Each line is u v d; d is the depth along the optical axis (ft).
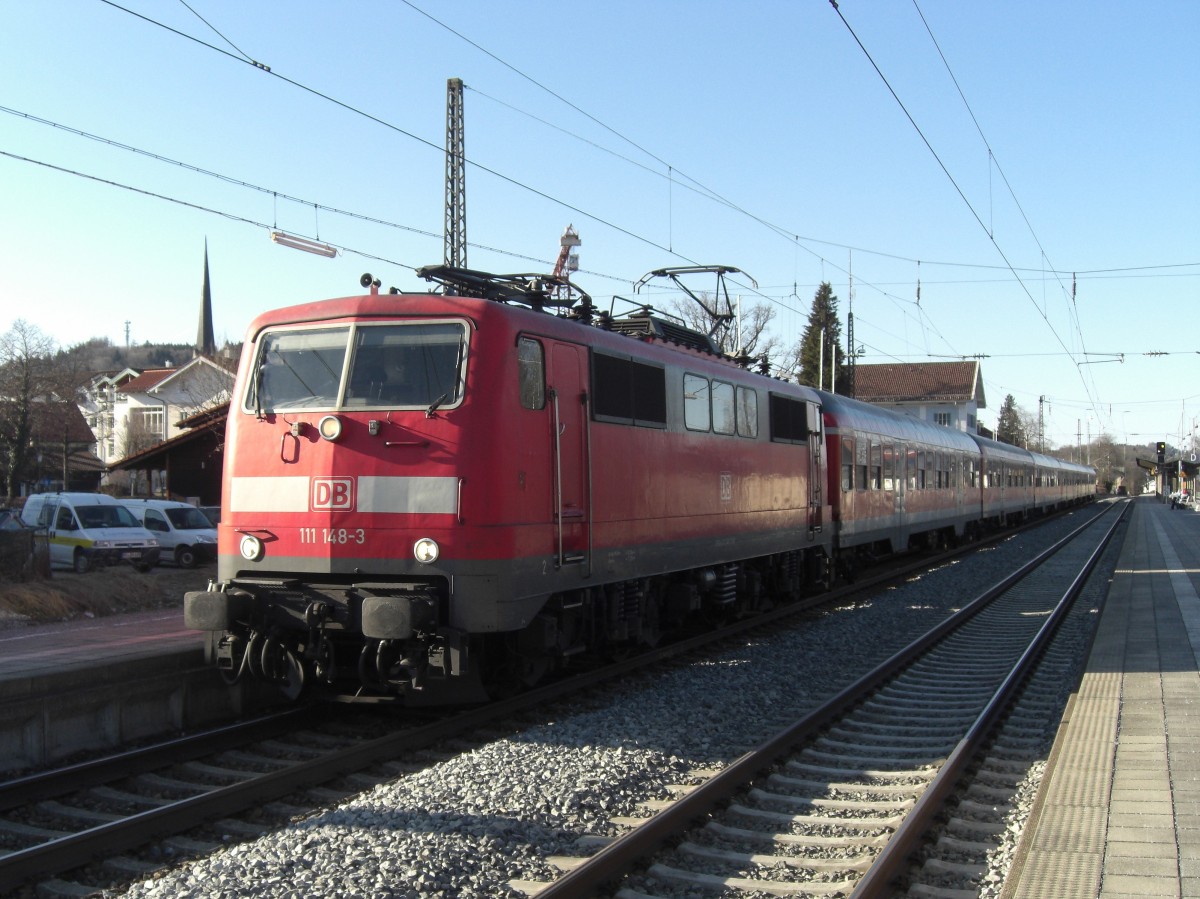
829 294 228.22
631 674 35.91
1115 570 73.92
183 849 19.16
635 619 35.37
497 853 18.31
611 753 24.97
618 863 17.38
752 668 37.06
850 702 31.22
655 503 35.45
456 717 28.04
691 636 44.55
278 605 27.12
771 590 51.52
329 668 27.50
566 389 30.17
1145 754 22.98
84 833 18.40
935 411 236.84
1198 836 17.54
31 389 140.15
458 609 26.03
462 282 31.48
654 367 35.83
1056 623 47.01
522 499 27.48
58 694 25.52
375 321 28.02
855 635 45.01
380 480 26.66
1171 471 295.07
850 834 20.06
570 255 90.17
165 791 23.11
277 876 16.83
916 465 80.84
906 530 77.30
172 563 78.74
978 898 16.65
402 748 25.76
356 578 27.12
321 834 18.90
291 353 28.63
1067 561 84.79
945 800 21.58
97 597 49.06
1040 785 21.12
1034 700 32.48
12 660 30.14
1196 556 87.25
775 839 19.62
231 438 28.63
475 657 28.14
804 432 52.26
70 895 17.06
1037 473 157.48
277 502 27.61
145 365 461.37
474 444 26.48
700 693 32.40
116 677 27.09
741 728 28.48
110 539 71.92
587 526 30.94
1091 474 265.13
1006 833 19.80
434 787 21.89
